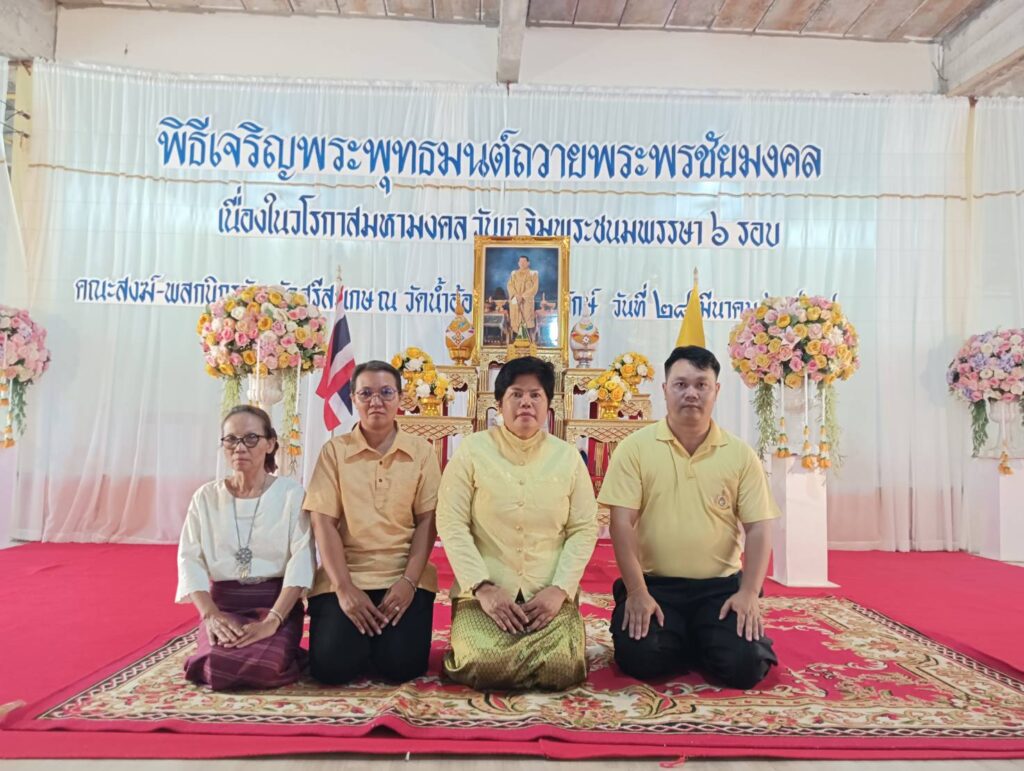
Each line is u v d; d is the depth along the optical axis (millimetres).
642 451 2447
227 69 5801
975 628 3092
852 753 1806
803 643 2816
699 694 2209
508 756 1776
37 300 5367
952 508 5527
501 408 2348
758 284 5691
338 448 2410
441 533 2312
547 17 5812
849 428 5562
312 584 2303
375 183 5668
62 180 5465
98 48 5754
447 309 5613
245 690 2172
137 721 1907
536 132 5734
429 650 2375
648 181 5727
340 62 5844
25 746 1762
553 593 2209
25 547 4902
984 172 5664
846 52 5977
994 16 5336
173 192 5570
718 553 2436
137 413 5387
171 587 3643
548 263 4922
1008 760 1790
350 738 1831
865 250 5684
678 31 5953
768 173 5730
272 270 5594
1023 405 5012
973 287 5613
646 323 5637
